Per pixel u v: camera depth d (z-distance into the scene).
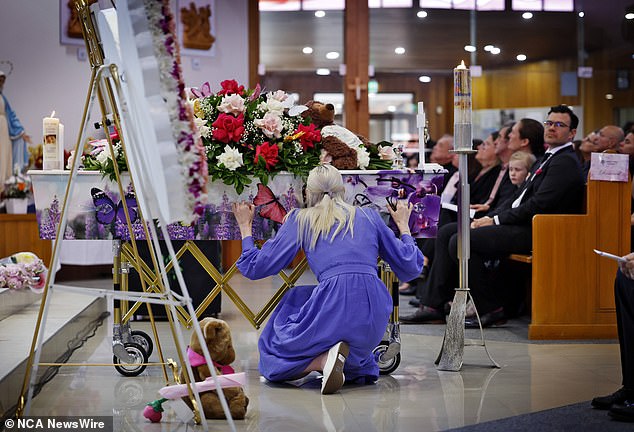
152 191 3.08
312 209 4.03
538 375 4.30
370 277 3.93
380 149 4.50
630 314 3.43
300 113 4.46
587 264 5.50
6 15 9.23
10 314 5.19
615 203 5.52
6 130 8.87
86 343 5.11
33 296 5.79
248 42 10.27
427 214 4.30
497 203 6.89
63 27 9.45
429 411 3.52
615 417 3.36
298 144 4.26
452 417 3.42
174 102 2.78
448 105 10.20
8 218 8.22
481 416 3.44
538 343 5.31
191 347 3.50
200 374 3.46
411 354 4.89
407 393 3.87
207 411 3.36
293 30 10.27
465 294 4.50
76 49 9.52
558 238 5.47
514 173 6.39
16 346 4.11
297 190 4.24
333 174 4.07
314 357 3.90
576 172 5.74
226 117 4.18
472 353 4.95
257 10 10.25
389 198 4.27
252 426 3.27
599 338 5.49
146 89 2.78
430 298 6.11
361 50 10.18
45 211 4.16
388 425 3.29
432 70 10.20
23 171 9.02
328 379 3.77
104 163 4.10
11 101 9.26
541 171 5.89
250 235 4.07
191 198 2.78
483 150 7.34
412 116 10.23
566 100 10.07
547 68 10.07
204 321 3.51
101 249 8.65
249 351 4.92
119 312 4.19
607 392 3.90
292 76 10.30
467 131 4.47
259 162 4.14
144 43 2.78
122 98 2.93
